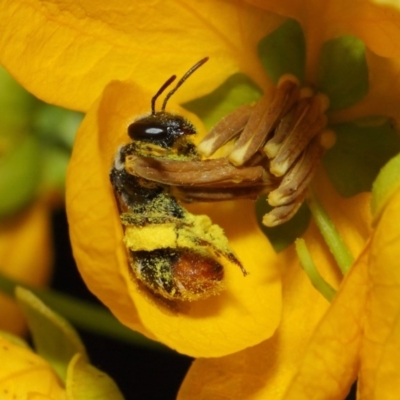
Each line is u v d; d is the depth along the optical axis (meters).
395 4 0.08
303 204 0.09
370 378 0.08
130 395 0.12
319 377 0.08
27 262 0.12
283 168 0.09
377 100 0.09
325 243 0.09
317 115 0.09
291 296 0.09
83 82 0.09
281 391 0.09
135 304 0.08
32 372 0.09
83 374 0.09
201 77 0.09
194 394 0.09
